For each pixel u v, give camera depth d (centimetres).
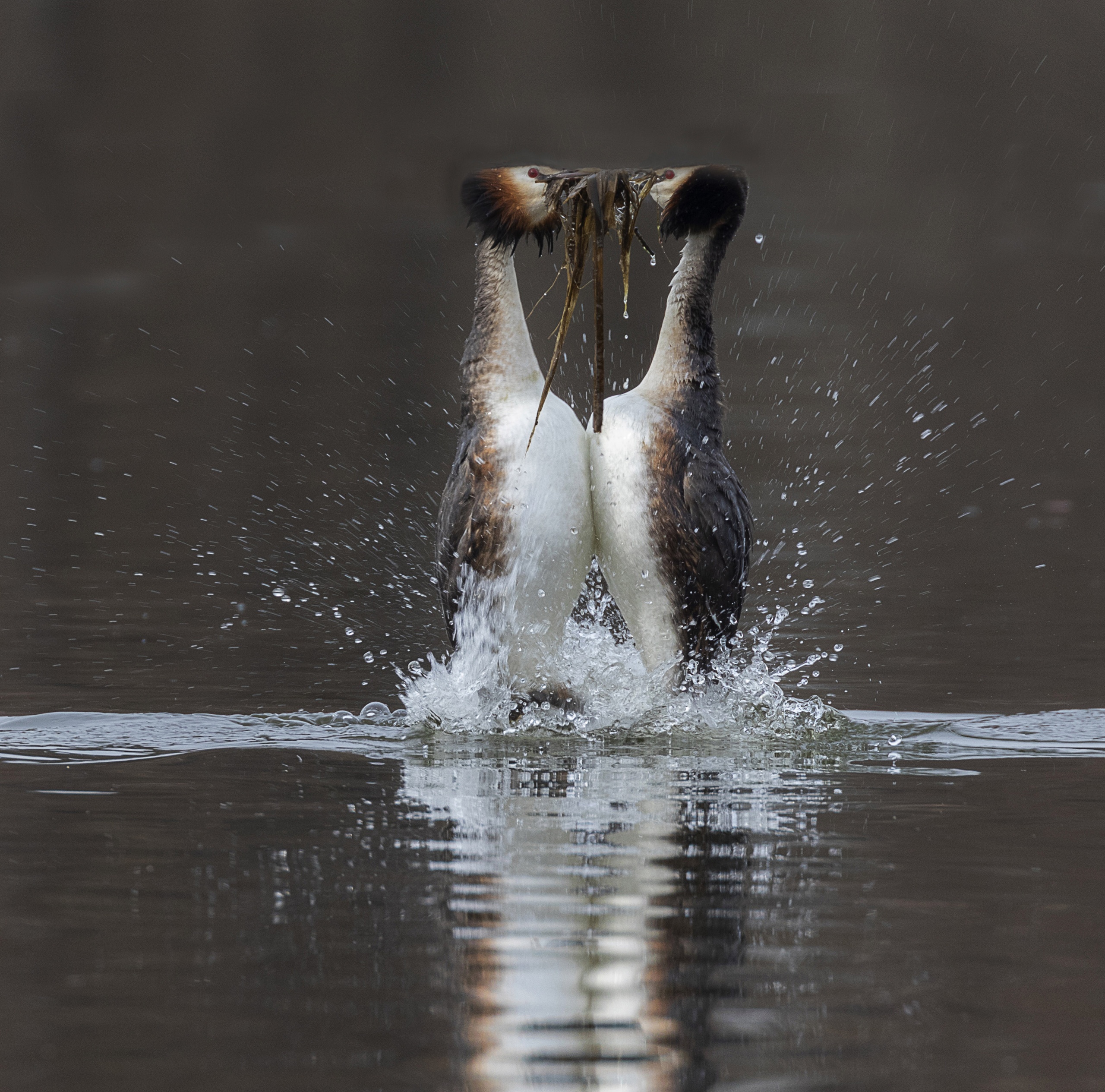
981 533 1744
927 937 625
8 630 1296
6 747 942
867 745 970
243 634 1301
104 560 1588
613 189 1036
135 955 602
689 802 825
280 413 2473
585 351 2634
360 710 1066
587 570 1034
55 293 3838
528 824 779
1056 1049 529
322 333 3306
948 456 2167
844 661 1226
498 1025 544
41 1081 503
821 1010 557
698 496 1023
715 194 1043
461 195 1055
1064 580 1526
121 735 979
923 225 4603
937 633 1319
